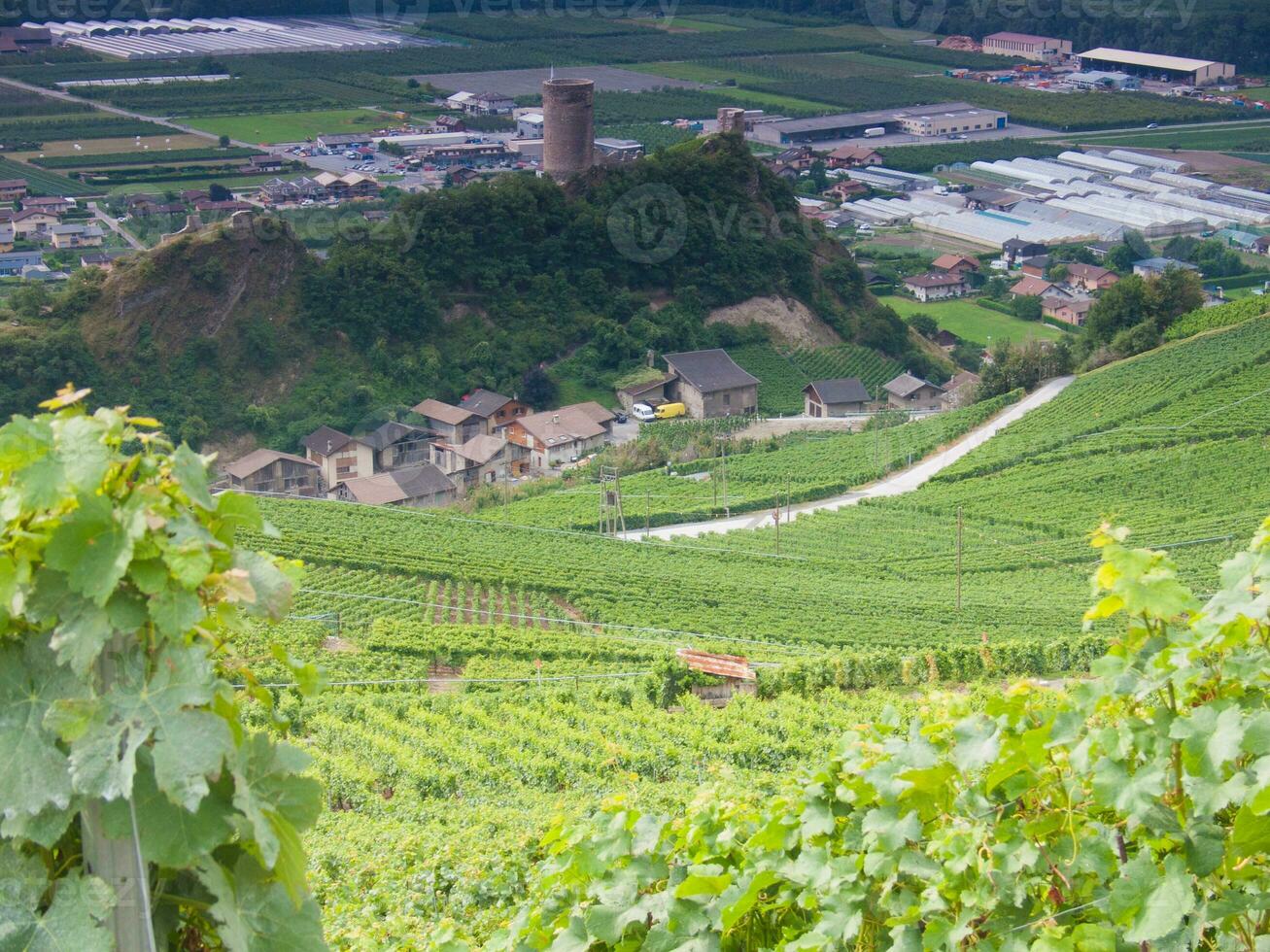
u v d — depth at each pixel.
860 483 84.00
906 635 50.62
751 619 53.72
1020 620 53.19
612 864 7.77
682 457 92.50
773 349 115.38
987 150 187.88
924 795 6.65
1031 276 137.88
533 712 35.69
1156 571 5.76
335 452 93.19
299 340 103.00
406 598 56.94
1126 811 5.54
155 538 4.11
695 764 31.17
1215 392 93.12
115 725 4.04
